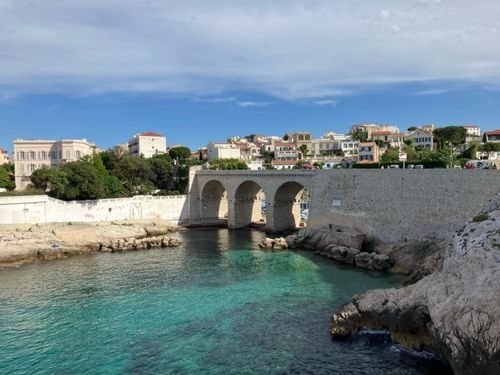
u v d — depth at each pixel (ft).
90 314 138.41
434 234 183.73
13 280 180.34
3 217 260.62
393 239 201.67
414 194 196.03
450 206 179.63
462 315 87.20
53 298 155.33
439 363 102.01
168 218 335.47
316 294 152.05
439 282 107.55
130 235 282.56
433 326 93.56
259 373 99.81
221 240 272.72
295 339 116.26
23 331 126.11
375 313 115.55
